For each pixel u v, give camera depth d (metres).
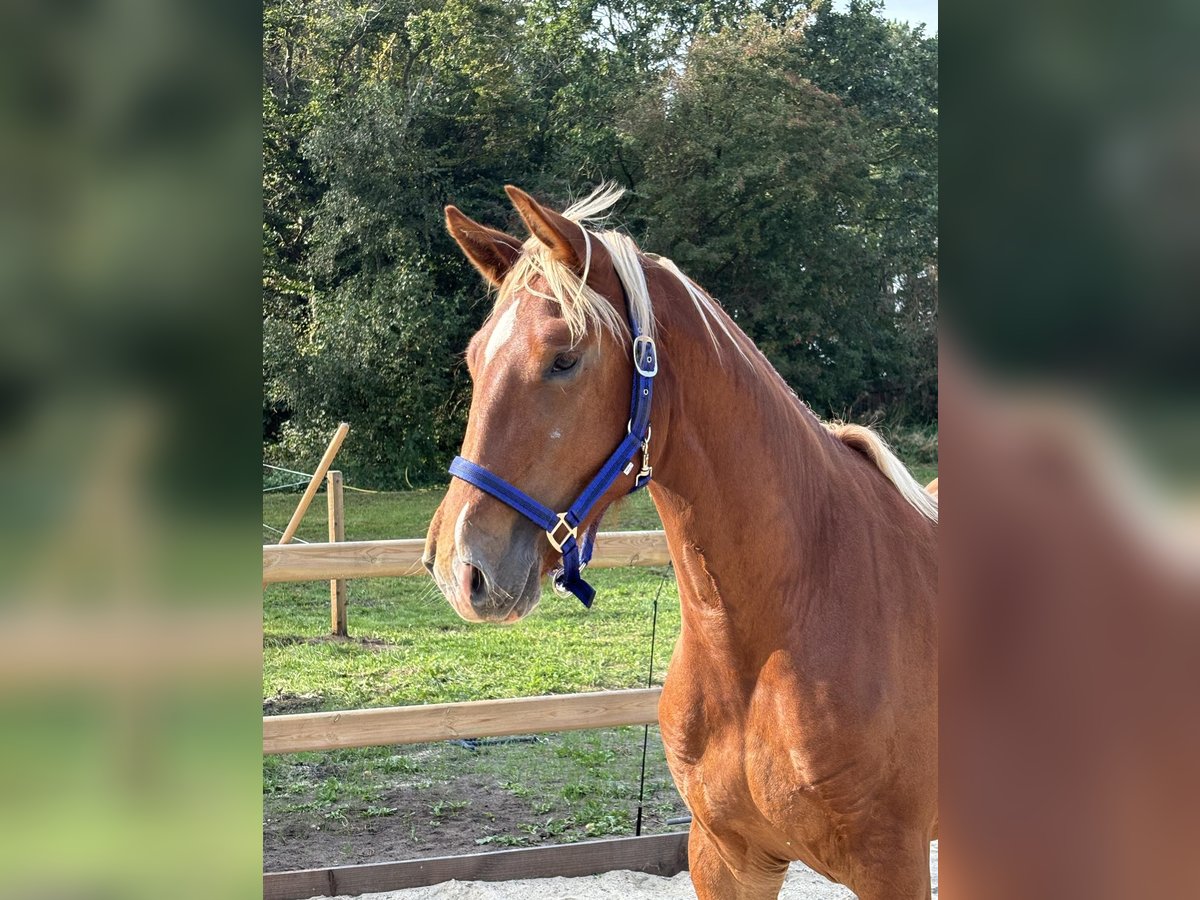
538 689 5.91
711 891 1.92
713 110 19.47
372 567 3.61
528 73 19.83
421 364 17.55
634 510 9.89
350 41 19.59
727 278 19.92
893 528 1.86
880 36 22.27
